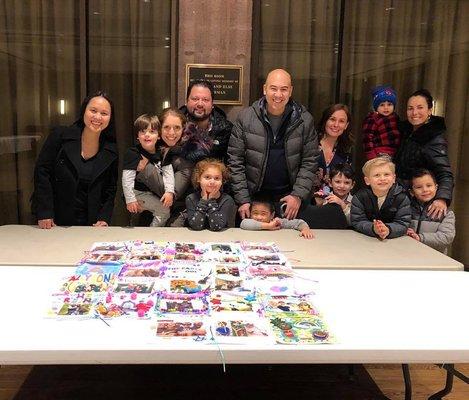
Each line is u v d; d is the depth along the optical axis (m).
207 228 2.68
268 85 2.82
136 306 1.54
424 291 1.81
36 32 3.53
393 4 3.64
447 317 1.58
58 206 2.77
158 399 2.40
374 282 1.89
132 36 3.56
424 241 2.81
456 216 4.04
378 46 3.69
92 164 2.73
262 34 3.60
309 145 2.98
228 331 1.39
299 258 2.14
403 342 1.39
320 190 3.21
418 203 2.98
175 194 2.91
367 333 1.44
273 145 2.96
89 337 1.35
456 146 3.91
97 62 3.59
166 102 3.65
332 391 2.52
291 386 2.55
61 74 3.59
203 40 3.44
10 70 3.57
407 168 3.22
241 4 3.41
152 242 2.21
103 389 2.47
